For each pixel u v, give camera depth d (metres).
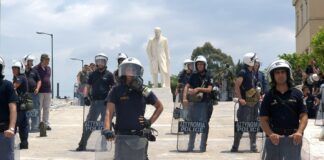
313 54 39.53
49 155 12.30
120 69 7.40
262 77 12.73
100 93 12.70
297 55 44.78
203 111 12.89
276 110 7.19
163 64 31.98
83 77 29.75
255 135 12.67
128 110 7.36
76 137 16.16
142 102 7.43
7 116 7.97
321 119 18.31
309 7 51.06
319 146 13.30
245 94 12.58
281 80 7.14
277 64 7.15
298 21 59.75
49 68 17.66
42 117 17.95
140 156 7.10
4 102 7.95
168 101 30.55
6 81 7.98
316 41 39.56
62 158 11.84
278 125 7.17
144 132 7.32
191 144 12.91
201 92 12.79
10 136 7.81
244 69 12.61
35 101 16.95
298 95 7.20
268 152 7.11
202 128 12.91
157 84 32.34
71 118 22.98
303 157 7.02
